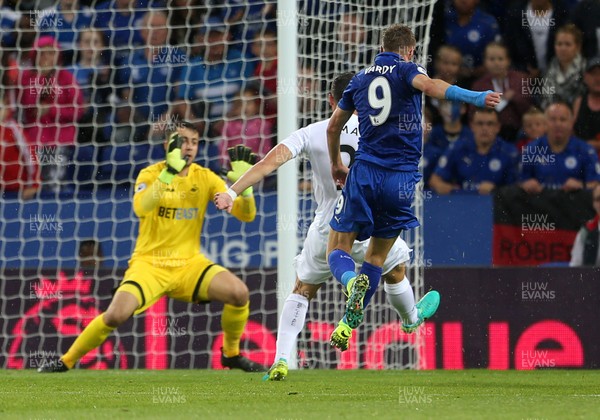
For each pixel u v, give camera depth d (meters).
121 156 36.50
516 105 36.72
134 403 14.73
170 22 37.72
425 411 12.98
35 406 14.23
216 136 36.62
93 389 18.20
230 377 22.53
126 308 23.94
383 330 27.64
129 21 37.75
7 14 37.69
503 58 37.31
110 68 37.16
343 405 14.09
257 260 31.02
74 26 37.69
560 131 35.69
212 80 37.38
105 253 31.64
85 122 36.84
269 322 27.84
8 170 35.97
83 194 33.91
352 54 33.19
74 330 27.55
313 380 20.94
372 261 17.31
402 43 17.05
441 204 32.31
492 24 37.56
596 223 33.03
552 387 18.92
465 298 27.44
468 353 27.34
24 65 37.34
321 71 32.56
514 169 35.88
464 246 32.28
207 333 27.55
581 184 35.53
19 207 31.67
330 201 19.22
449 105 36.16
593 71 37.03
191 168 25.33
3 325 27.53
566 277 27.42
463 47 37.62
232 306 24.75
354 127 19.62
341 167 18.36
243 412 12.92
